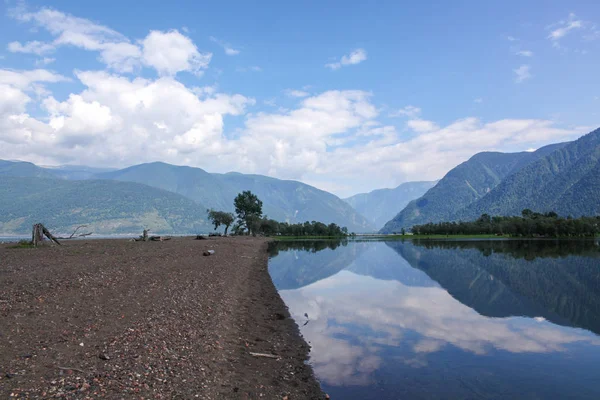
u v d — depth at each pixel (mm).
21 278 20469
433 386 12477
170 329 14484
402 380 12938
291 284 36344
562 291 32938
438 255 71875
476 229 184000
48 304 15477
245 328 17766
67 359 10367
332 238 162875
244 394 10773
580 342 17922
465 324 21328
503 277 41938
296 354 15133
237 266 39125
